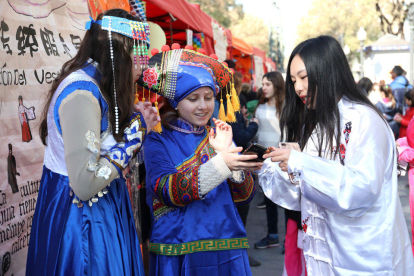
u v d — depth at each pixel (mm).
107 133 1522
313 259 1745
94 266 1467
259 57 13016
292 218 2271
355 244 1586
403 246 1659
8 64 1810
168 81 1807
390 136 1650
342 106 1655
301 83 1722
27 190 1937
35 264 1499
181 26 4922
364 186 1487
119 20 1519
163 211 1855
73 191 1479
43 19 2053
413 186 3289
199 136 1936
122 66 1515
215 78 1917
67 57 2246
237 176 1892
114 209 1581
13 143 1843
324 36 1706
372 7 40938
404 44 16203
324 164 1564
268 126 4660
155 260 1866
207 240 1798
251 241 4379
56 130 1474
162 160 1851
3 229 1770
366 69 16672
